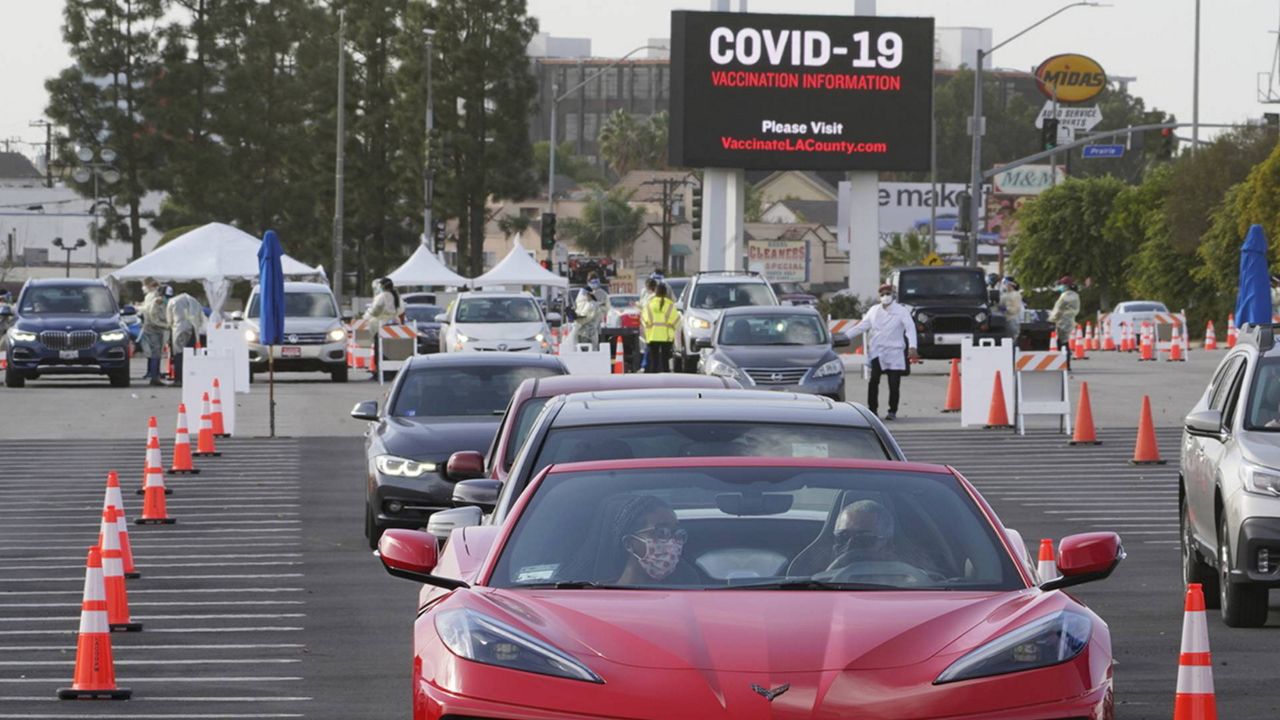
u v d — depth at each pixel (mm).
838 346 97875
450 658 18938
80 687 32125
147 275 144500
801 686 17688
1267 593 37906
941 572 20625
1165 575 47031
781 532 21188
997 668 18156
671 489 21906
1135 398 107250
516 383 54000
